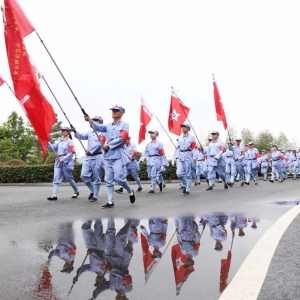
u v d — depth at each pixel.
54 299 2.58
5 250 4.02
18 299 2.58
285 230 4.72
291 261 3.38
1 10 7.55
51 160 25.31
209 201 8.74
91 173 9.77
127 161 8.39
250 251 3.77
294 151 26.22
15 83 7.50
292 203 7.93
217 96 16.20
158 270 3.23
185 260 3.53
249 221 5.58
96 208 7.80
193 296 2.60
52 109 7.98
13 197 10.95
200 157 18.05
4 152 62.22
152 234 4.80
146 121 16.19
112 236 4.71
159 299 2.56
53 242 4.41
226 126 16.55
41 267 3.36
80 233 4.95
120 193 12.20
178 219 5.98
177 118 14.94
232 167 16.66
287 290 2.66
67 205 8.49
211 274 3.08
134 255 3.76
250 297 2.54
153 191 12.55
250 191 11.90
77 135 9.75
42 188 15.97
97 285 2.86
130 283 2.90
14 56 7.51
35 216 6.67
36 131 7.74
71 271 3.23
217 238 4.44
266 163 24.88
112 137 8.38
